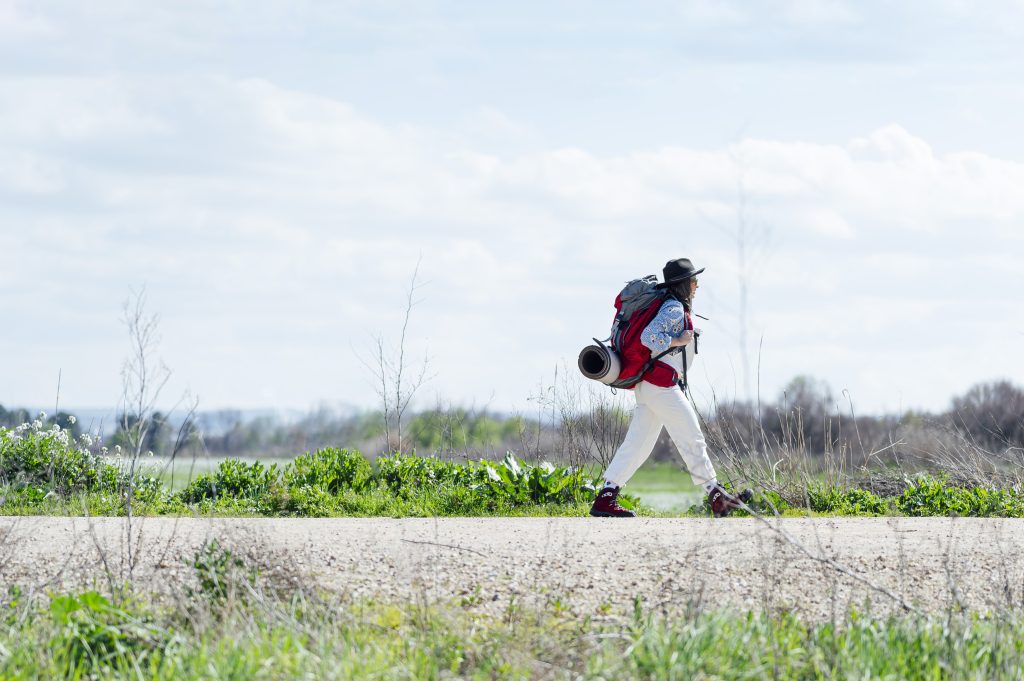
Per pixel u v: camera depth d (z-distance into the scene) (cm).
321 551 1169
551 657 869
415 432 2359
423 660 859
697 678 811
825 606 1012
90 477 1870
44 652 879
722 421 1944
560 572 1091
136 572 1098
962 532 1361
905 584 1077
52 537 1273
